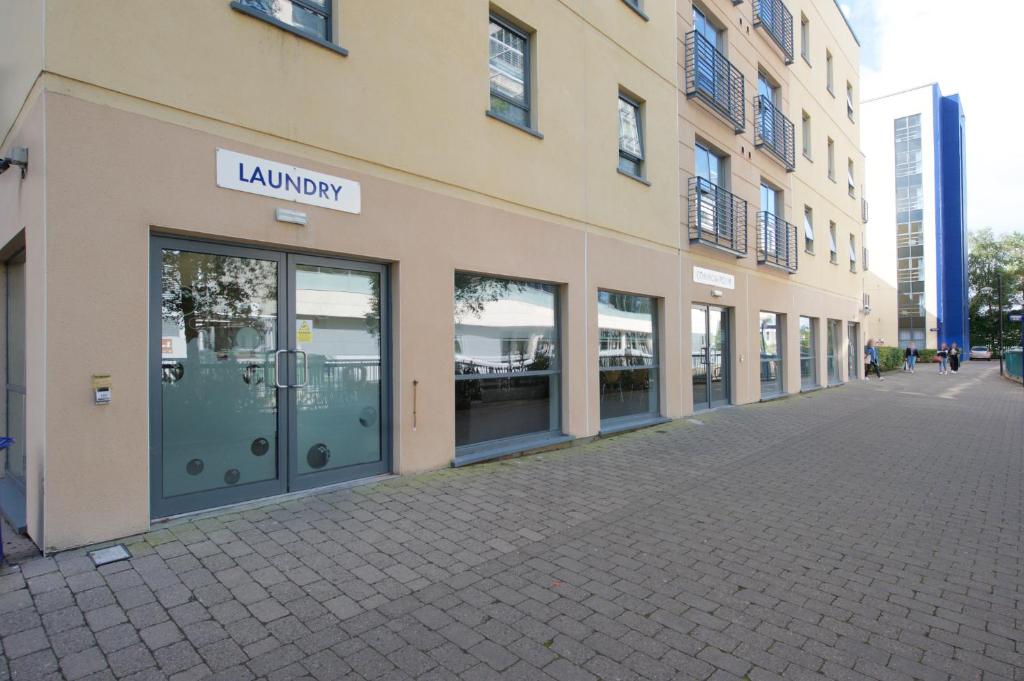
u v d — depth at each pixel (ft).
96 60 12.45
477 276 22.27
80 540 12.07
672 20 34.37
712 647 9.22
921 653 9.15
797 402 46.19
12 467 16.72
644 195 31.35
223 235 14.38
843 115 69.41
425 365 19.39
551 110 25.08
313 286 16.92
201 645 8.84
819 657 8.98
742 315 42.60
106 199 12.51
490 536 13.96
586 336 26.84
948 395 55.26
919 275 161.07
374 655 8.76
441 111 20.03
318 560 12.07
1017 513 16.79
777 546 13.83
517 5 23.49
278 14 16.08
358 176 17.42
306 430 16.72
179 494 14.19
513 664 8.63
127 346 12.73
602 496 17.67
